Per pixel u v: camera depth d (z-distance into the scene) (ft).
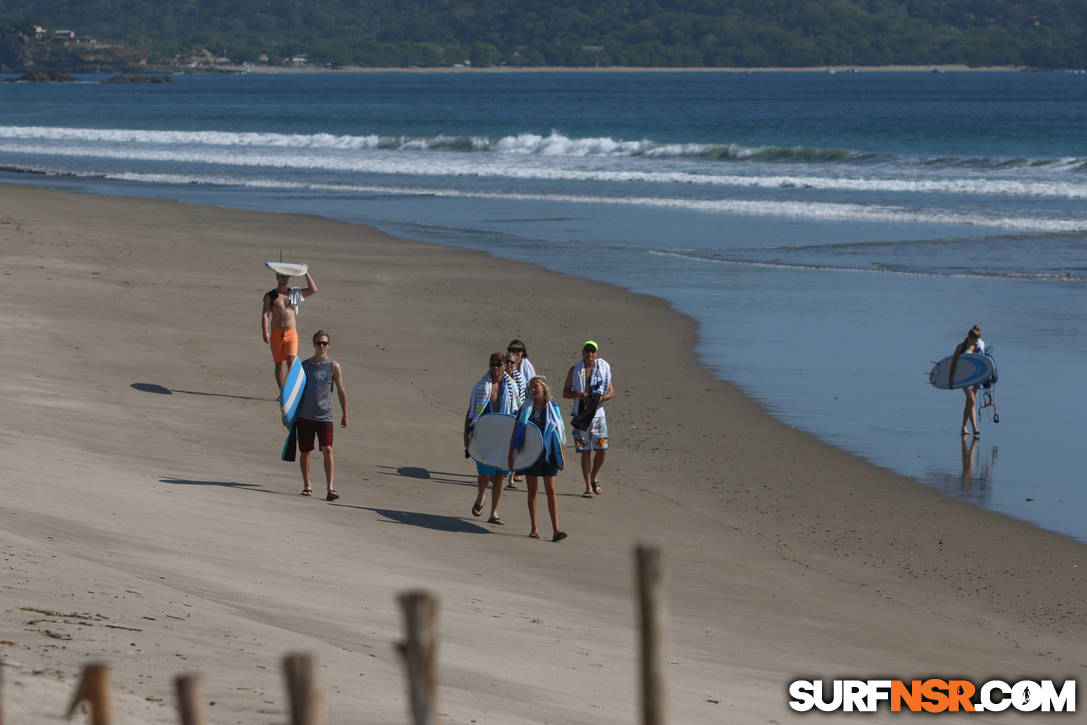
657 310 312.50
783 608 125.59
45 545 101.40
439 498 161.99
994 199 581.12
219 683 67.36
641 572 22.20
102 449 161.68
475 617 104.42
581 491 170.91
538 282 354.13
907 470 183.52
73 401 191.21
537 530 148.15
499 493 152.56
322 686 71.10
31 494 125.70
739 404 221.87
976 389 206.28
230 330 261.85
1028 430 206.08
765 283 358.02
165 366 224.94
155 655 71.05
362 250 412.77
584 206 567.18
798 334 284.00
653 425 208.03
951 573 141.08
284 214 520.42
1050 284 354.54
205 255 378.32
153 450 167.12
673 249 430.20
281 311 214.48
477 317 297.53
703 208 556.10
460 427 201.87
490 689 79.97
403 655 22.35
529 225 497.46
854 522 159.33
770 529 155.84
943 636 120.06
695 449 193.47
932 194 606.55
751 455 190.49
